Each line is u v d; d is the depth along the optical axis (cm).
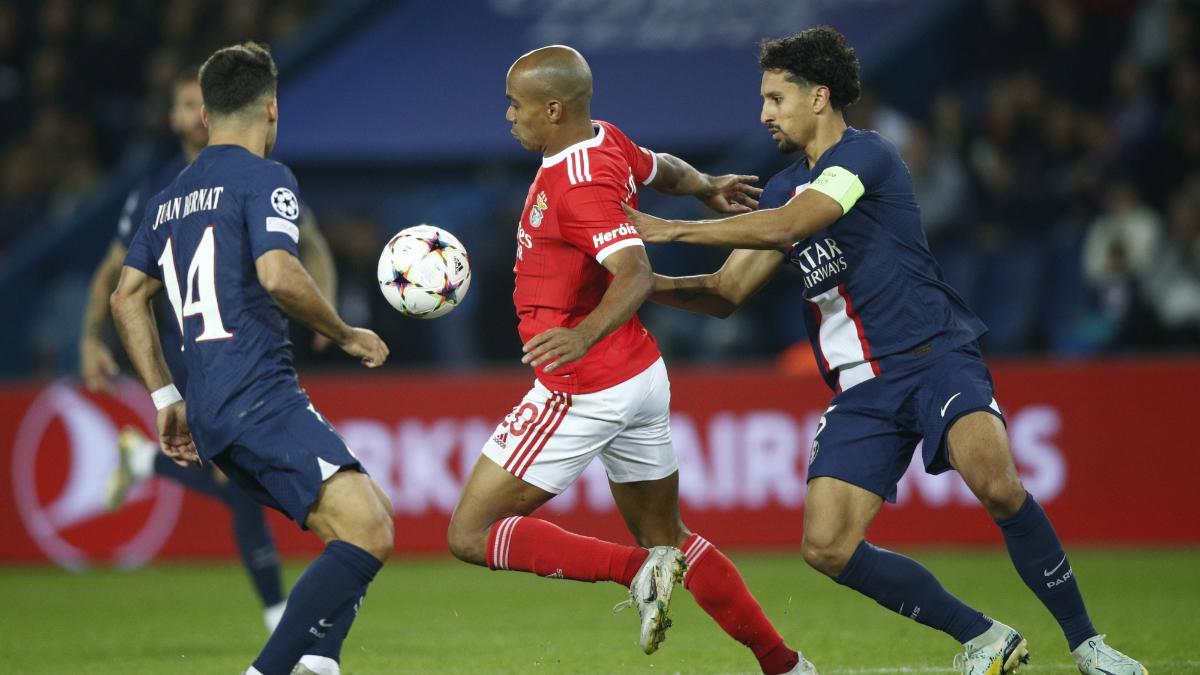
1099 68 5094
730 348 4497
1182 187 4747
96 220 4994
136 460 2761
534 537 1747
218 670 2211
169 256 1700
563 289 1783
